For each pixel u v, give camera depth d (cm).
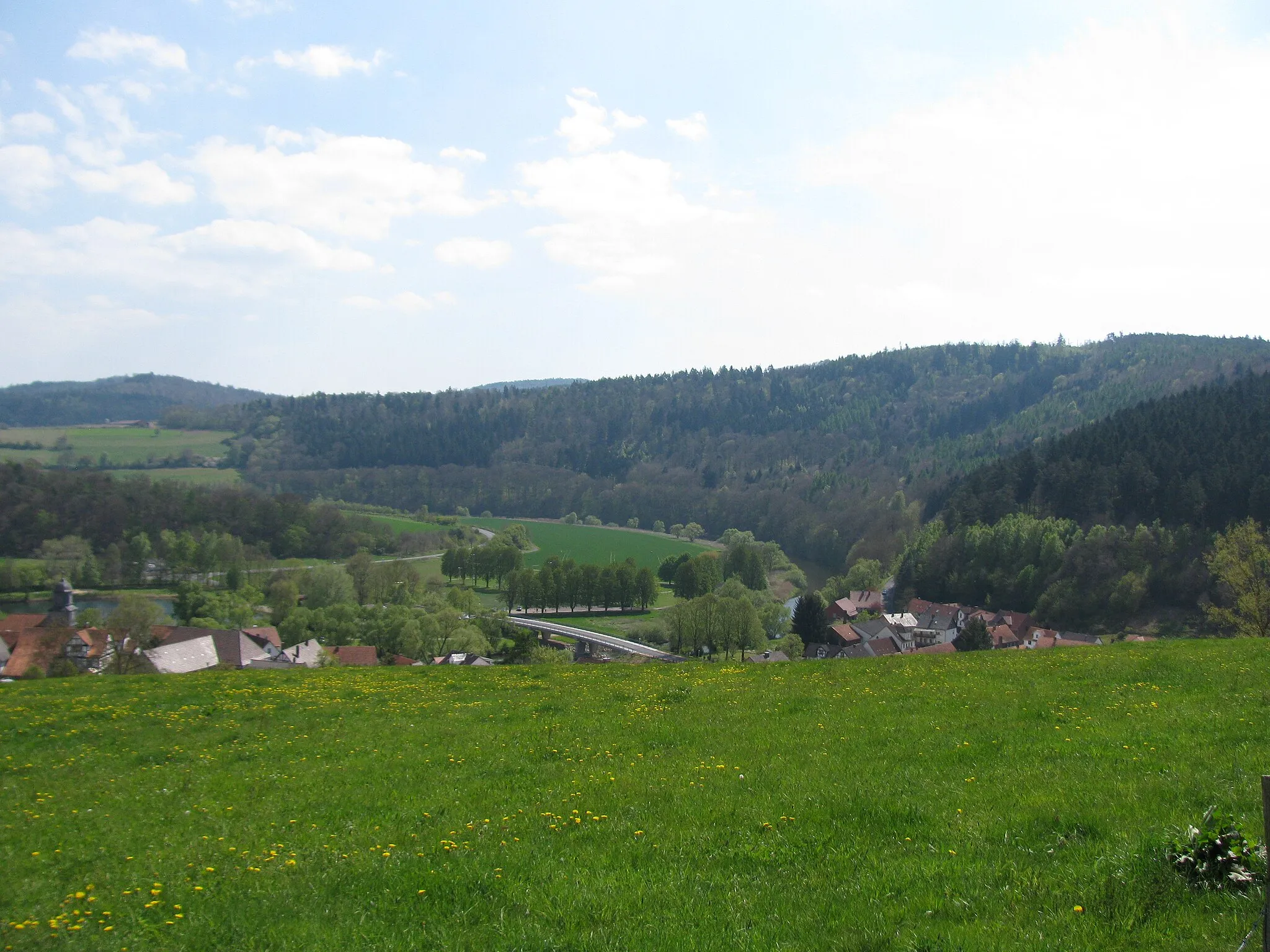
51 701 2973
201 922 1100
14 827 1606
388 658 10219
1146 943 834
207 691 3167
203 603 11775
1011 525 12256
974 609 11750
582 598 15200
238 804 1709
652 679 3225
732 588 14438
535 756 2005
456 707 2736
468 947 961
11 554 14012
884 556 16462
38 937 1080
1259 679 2336
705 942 920
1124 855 1048
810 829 1295
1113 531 10725
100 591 13362
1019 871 1041
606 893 1080
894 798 1417
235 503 16925
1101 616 10106
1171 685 2348
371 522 19450
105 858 1401
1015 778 1484
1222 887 930
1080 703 2177
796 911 992
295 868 1295
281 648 10006
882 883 1052
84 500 14988
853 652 10788
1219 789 1294
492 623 12538
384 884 1188
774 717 2309
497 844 1338
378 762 2019
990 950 840
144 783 1912
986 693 2445
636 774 1747
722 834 1305
